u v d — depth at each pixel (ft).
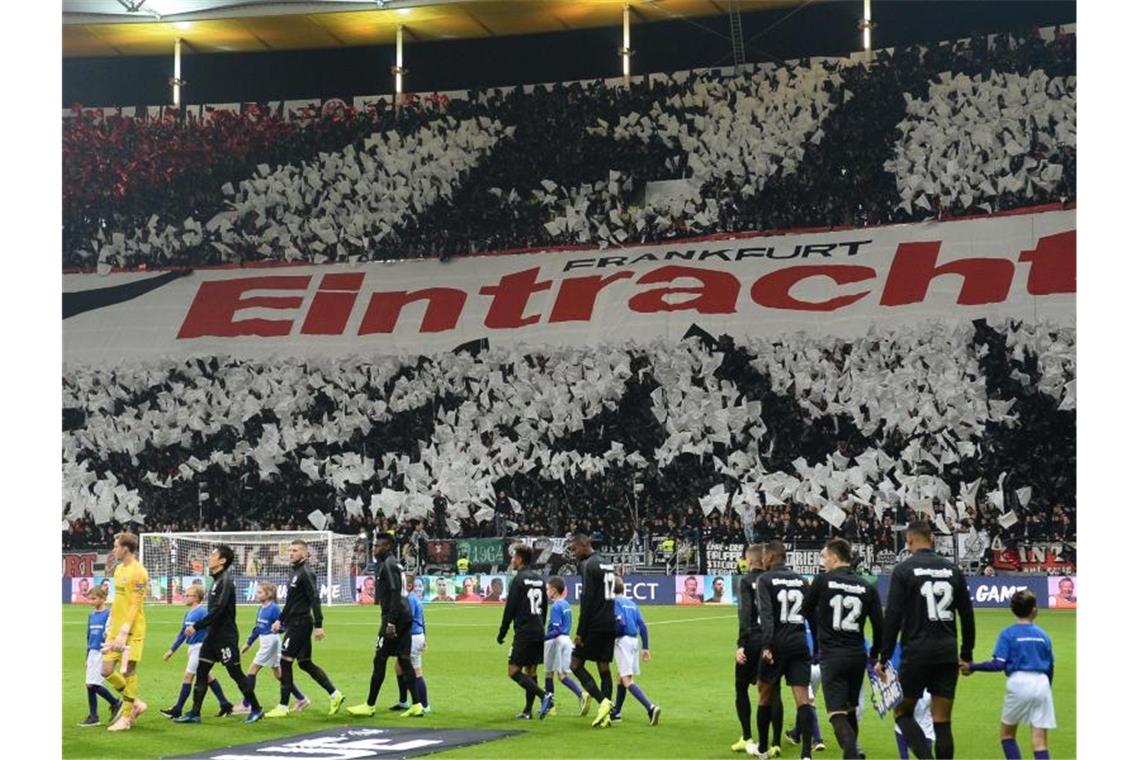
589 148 156.87
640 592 120.47
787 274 145.28
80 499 147.95
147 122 166.40
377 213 160.45
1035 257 136.77
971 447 128.57
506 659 73.05
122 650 46.52
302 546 50.70
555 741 43.98
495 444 142.00
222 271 161.79
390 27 157.38
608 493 136.67
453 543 126.52
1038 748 35.32
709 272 148.15
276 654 50.96
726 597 117.60
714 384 139.54
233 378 151.53
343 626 96.89
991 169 142.00
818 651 35.68
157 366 153.58
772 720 41.34
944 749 34.04
